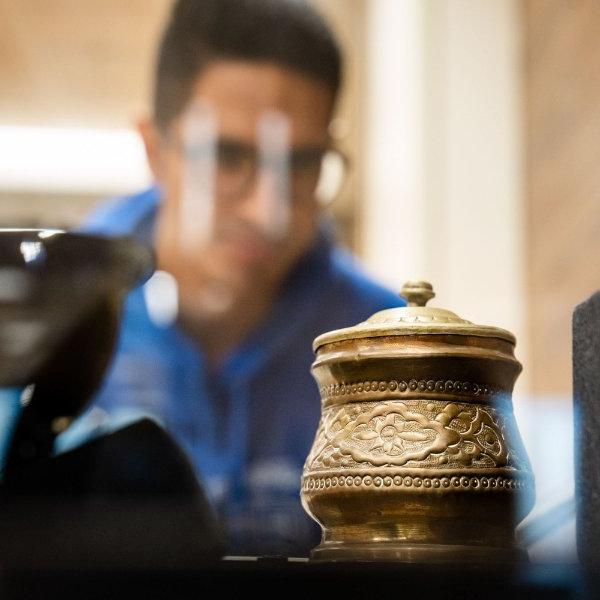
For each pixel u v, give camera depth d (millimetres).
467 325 755
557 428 2121
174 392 1576
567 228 2672
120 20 2801
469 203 2973
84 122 2762
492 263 2920
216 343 1630
